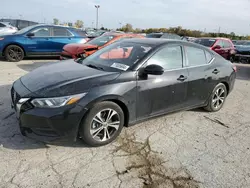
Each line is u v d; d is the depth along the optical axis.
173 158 2.84
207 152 3.03
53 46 9.03
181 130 3.61
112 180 2.38
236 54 13.00
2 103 4.14
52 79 2.92
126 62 3.29
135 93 3.08
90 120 2.76
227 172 2.63
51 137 2.62
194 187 2.36
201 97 4.08
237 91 6.26
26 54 8.70
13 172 2.39
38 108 2.55
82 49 6.48
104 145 3.02
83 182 2.32
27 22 20.58
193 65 3.86
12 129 3.22
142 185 2.34
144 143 3.14
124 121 3.20
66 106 2.58
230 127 3.85
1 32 13.50
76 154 2.78
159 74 3.01
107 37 7.61
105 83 2.85
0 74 6.36
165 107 3.54
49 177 2.36
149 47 3.46
